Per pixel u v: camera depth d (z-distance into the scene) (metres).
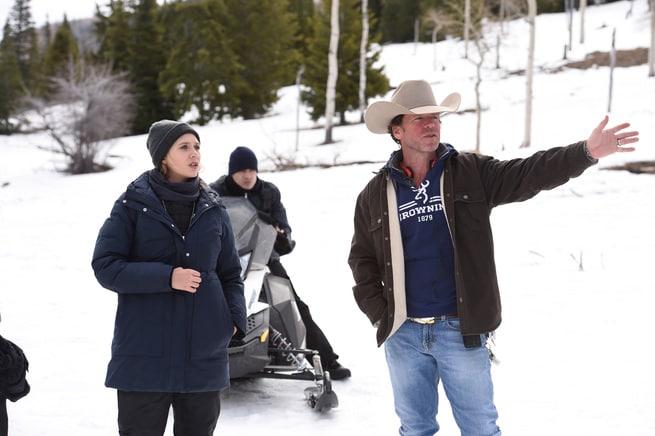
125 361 3.14
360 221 3.51
